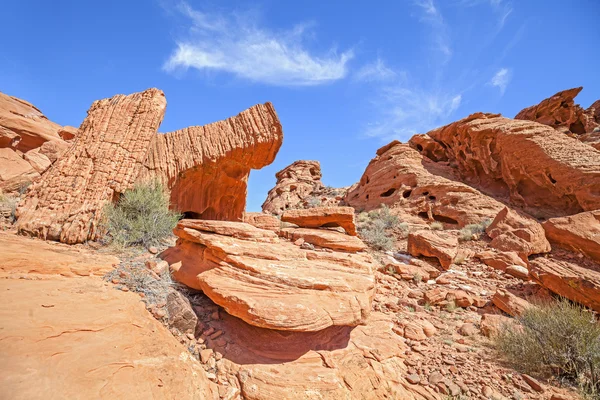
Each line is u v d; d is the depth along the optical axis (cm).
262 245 533
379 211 2166
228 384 349
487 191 2150
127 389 270
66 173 797
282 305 391
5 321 306
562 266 787
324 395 349
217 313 471
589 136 2456
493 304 711
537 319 486
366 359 431
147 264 559
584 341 417
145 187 850
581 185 1627
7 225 718
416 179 2283
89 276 493
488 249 1184
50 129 2358
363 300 448
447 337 537
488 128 2219
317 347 430
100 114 912
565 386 396
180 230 595
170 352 353
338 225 875
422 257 1148
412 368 434
